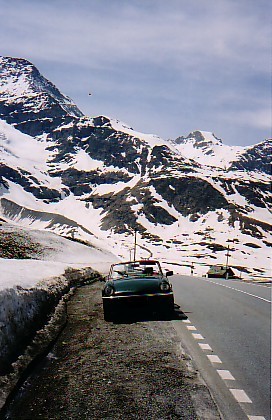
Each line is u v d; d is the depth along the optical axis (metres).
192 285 26.61
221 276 52.56
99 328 10.38
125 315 12.39
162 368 6.77
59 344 8.66
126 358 7.43
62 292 16.14
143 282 11.45
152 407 5.05
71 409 5.03
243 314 12.81
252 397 5.46
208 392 5.61
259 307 14.60
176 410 4.96
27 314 8.88
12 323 7.60
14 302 8.39
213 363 7.10
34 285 11.77
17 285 9.98
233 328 10.36
